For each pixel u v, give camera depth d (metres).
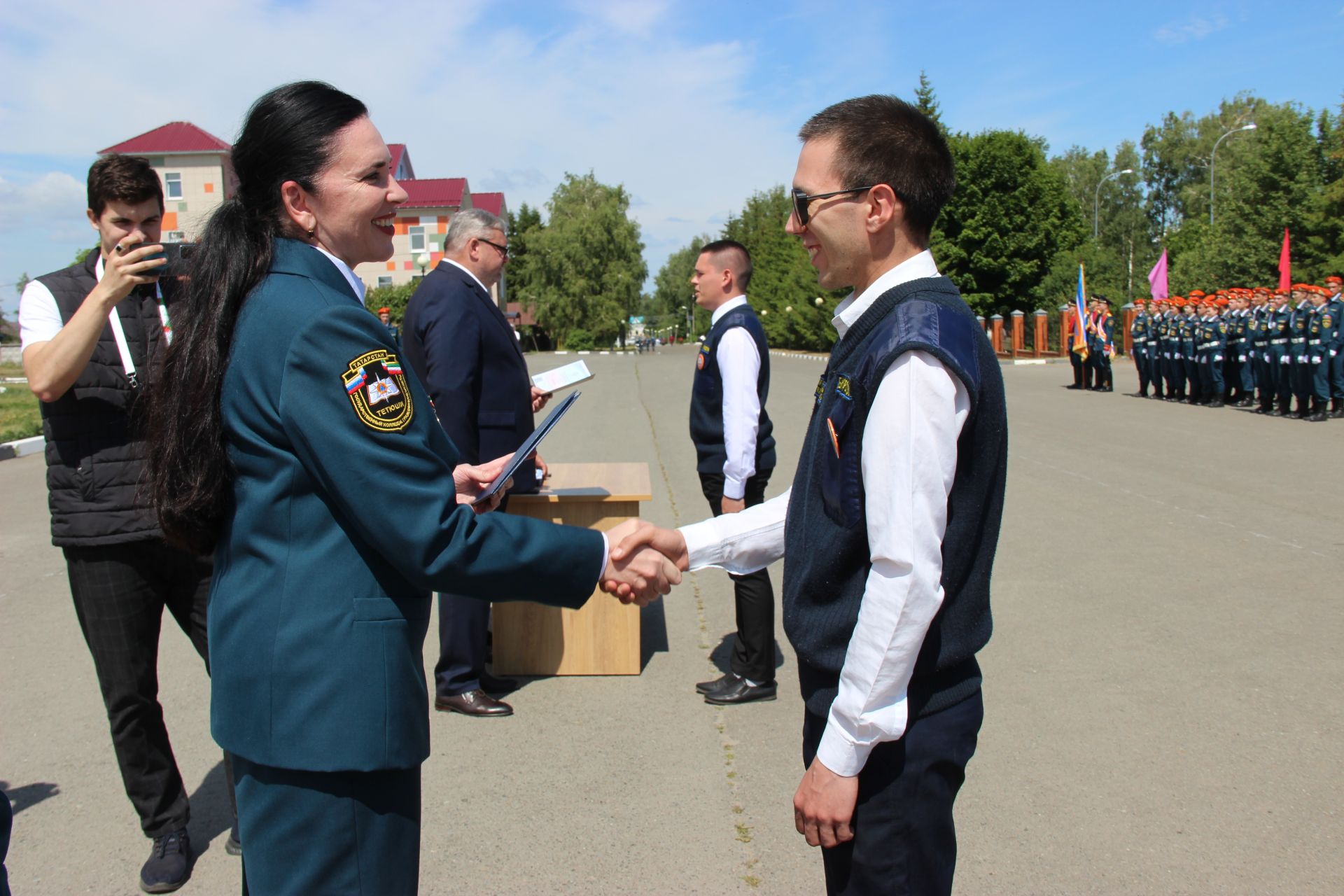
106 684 2.61
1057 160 63.66
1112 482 8.12
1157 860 2.66
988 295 34.09
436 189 44.78
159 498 1.49
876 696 1.44
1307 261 29.92
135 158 2.52
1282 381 12.93
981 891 2.54
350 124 1.58
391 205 1.65
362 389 1.42
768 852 2.78
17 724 3.76
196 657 4.54
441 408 3.72
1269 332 13.19
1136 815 2.91
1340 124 29.84
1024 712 3.66
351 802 1.47
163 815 2.72
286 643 1.44
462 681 3.81
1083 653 4.23
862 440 1.49
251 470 1.46
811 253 1.72
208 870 2.76
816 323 39.28
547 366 28.98
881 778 1.54
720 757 3.39
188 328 1.50
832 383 1.61
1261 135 31.33
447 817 3.00
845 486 1.53
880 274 1.63
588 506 4.02
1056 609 4.84
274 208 1.56
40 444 11.92
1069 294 32.31
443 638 3.79
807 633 1.60
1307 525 6.41
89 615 2.57
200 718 3.83
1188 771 3.16
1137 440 10.66
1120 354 28.11
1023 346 29.20
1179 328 15.41
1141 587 5.16
